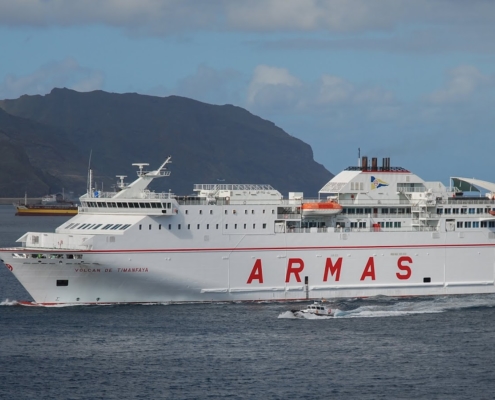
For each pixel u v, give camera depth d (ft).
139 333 526.98
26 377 443.32
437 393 426.92
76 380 438.81
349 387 433.48
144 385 432.25
